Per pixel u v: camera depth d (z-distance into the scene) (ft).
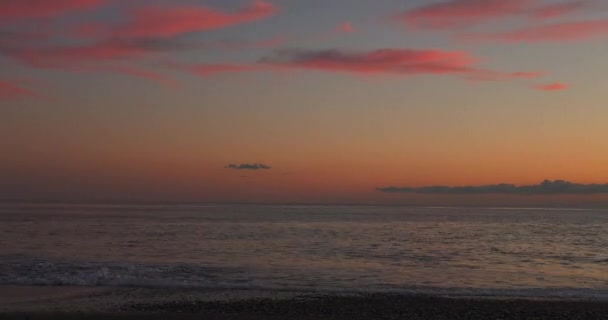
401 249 122.72
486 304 58.75
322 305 57.11
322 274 80.33
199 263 90.68
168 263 89.81
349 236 166.40
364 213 529.86
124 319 49.65
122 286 66.74
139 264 87.15
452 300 60.70
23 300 58.08
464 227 236.63
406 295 63.57
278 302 58.39
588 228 237.86
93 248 115.96
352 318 51.52
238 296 61.98
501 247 131.95
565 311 55.62
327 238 155.74
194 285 68.33
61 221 244.83
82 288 65.10
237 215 395.55
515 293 66.13
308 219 324.19
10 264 83.41
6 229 179.11
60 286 66.08
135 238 146.41
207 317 51.01
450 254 112.68
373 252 114.42
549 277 81.00
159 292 63.57
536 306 58.03
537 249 127.34
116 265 84.38
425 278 78.48
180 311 53.36
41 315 50.52
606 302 60.75
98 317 50.24
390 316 52.54
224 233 172.86
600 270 89.40
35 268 79.05
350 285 71.00
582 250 125.59
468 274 82.99
